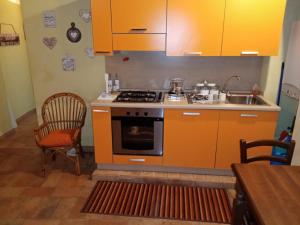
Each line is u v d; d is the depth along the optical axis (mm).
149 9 2594
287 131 2930
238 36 2582
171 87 3121
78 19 3072
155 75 3193
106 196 2602
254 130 2613
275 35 2555
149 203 2494
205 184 2740
